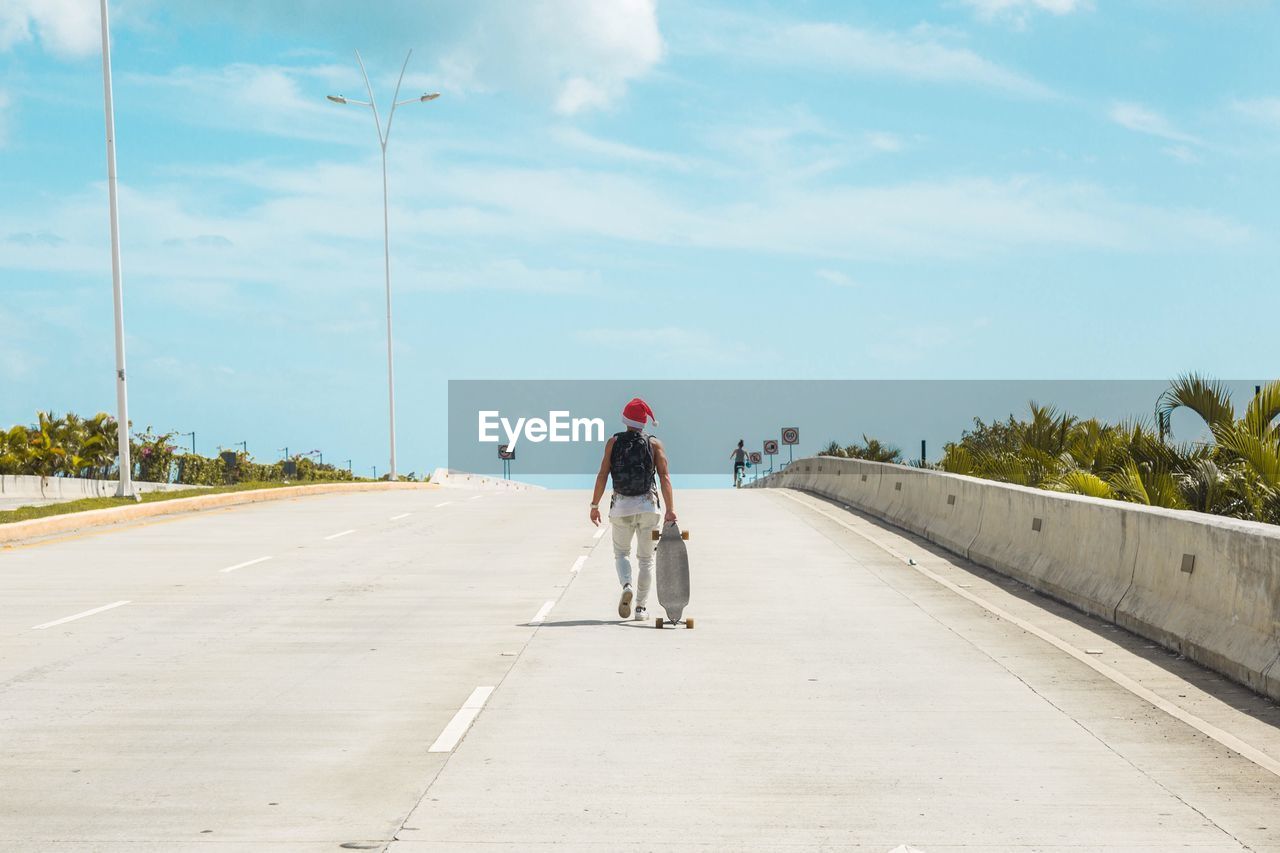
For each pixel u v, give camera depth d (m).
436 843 6.19
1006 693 9.65
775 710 9.09
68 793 7.09
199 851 6.08
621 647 11.73
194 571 18.16
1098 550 13.85
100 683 10.18
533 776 7.37
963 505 20.27
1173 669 10.55
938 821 6.52
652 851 6.07
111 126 32.12
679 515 28.25
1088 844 6.16
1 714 9.09
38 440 56.22
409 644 11.95
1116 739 8.23
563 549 21.06
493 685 10.01
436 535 23.95
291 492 40.31
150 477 58.84
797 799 6.91
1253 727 8.60
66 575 17.72
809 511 29.56
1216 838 6.25
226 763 7.72
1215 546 10.84
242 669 10.73
